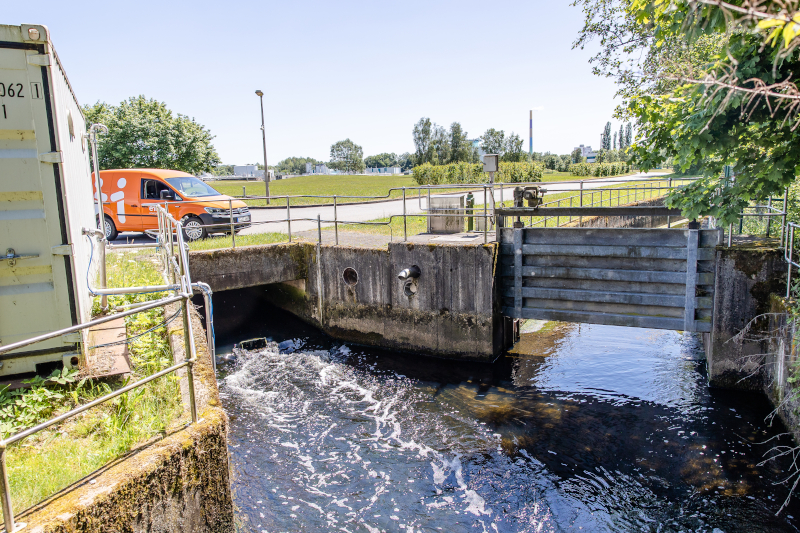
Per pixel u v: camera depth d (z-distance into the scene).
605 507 6.45
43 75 4.48
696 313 9.56
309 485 6.92
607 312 10.36
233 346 12.52
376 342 12.62
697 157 6.64
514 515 6.33
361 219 20.14
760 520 6.09
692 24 4.85
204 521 4.04
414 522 6.21
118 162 32.12
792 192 9.44
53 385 4.84
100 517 3.19
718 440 7.74
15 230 4.56
